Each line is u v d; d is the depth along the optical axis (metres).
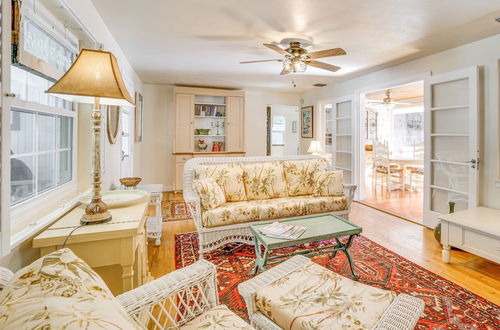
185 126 5.66
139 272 1.64
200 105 5.99
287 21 2.56
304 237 1.96
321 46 3.22
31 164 1.55
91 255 1.29
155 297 0.97
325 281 1.36
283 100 6.84
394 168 6.05
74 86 1.22
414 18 2.47
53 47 1.77
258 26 2.70
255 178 3.17
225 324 1.02
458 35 2.86
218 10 2.38
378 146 5.76
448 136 3.33
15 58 1.18
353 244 2.89
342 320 1.06
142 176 5.75
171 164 5.94
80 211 1.60
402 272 2.29
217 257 2.59
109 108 2.69
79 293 0.61
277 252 2.71
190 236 3.14
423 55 3.55
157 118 5.81
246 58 3.81
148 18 2.54
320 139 6.26
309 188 3.36
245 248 2.82
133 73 4.49
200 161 3.19
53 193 1.73
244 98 6.11
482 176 2.98
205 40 3.11
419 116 8.37
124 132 3.97
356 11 2.35
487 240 2.20
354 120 4.95
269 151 8.92
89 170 2.16
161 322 1.54
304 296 1.24
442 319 1.68
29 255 1.27
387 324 1.00
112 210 1.62
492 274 2.26
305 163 3.47
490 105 2.90
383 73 4.32
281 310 1.15
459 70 3.09
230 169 3.11
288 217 2.81
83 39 2.18
